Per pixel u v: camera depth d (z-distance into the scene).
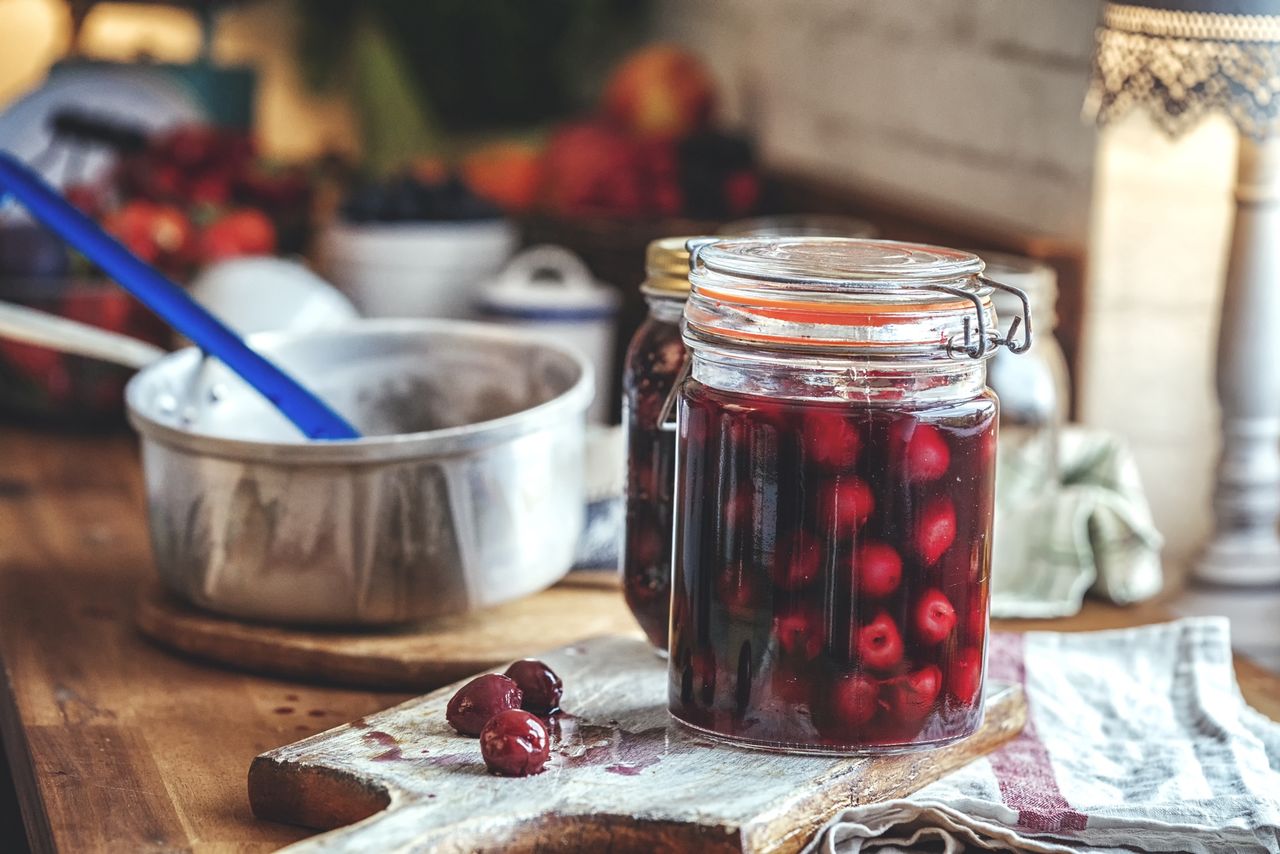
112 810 0.96
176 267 1.67
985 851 0.95
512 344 1.21
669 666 0.99
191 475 1.09
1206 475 1.42
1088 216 1.39
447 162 2.21
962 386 0.94
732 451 0.94
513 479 1.10
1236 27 1.14
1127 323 1.40
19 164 1.12
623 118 2.08
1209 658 1.09
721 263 0.94
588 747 0.96
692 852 0.91
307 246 1.93
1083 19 1.39
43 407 1.56
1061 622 1.19
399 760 0.95
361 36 2.29
